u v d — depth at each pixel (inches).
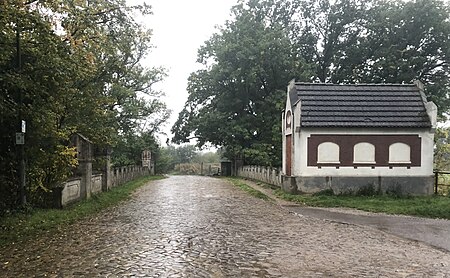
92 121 861.8
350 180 916.0
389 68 1727.4
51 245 423.8
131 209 706.8
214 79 1918.1
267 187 1167.0
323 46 2181.3
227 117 1911.9
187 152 3582.7
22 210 561.9
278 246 432.5
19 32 523.5
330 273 335.0
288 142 1000.2
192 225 550.6
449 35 1713.8
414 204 764.0
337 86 999.0
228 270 339.3
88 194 764.6
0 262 358.9
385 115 936.9
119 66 925.8
